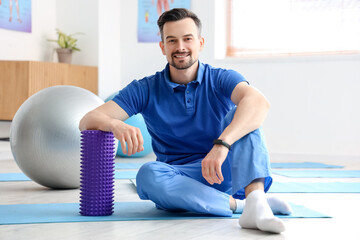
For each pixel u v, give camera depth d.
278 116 5.17
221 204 1.90
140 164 4.24
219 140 1.72
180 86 1.97
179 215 1.94
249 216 1.68
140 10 5.72
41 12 5.51
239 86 1.90
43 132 2.56
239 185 1.73
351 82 4.92
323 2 5.25
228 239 1.55
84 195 1.92
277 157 5.16
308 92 5.07
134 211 2.03
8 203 2.26
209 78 1.99
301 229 1.72
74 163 2.62
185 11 1.91
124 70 5.80
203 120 1.98
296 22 5.36
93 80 5.51
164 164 1.91
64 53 5.35
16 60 5.11
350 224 1.83
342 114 4.96
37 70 4.70
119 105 1.98
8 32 5.09
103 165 1.91
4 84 4.65
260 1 5.49
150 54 5.73
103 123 1.87
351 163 4.77
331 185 3.01
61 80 5.00
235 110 1.88
